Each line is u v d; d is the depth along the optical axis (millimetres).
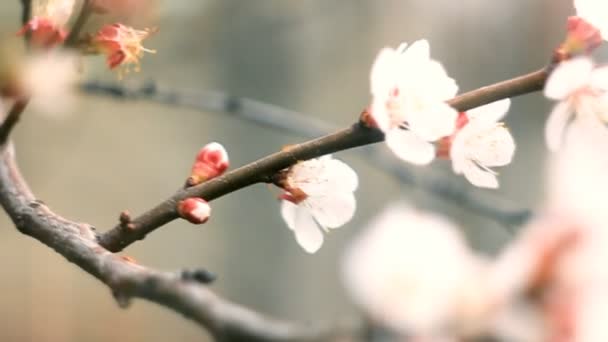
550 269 572
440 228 573
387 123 678
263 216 2393
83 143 2230
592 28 691
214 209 2398
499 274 573
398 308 570
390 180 2191
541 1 2031
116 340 2430
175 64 1607
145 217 699
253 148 2385
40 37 750
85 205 2289
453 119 683
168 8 1311
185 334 2410
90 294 2469
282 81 2158
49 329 2416
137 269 647
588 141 675
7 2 929
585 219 575
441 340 570
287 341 572
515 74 2066
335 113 2244
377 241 572
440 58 2117
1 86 752
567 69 680
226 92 2064
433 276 571
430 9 2115
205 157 710
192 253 2371
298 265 2320
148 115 2338
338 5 2143
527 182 1932
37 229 696
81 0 777
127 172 2340
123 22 763
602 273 572
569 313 570
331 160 708
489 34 2084
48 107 937
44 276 2445
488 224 1638
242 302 2338
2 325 2375
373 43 2209
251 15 1853
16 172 730
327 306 2250
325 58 2207
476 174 703
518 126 1984
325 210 707
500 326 571
